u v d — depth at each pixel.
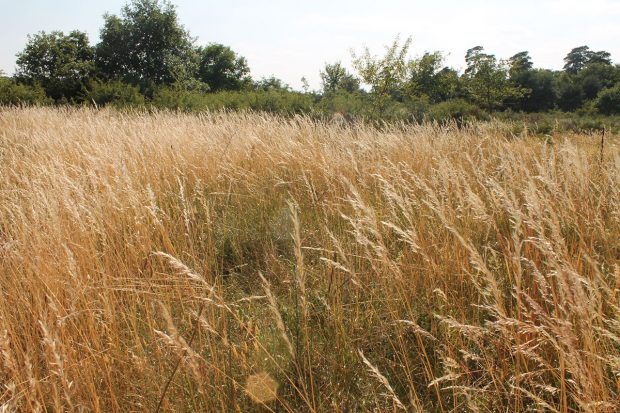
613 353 2.35
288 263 4.13
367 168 5.49
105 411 2.36
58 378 2.28
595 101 47.00
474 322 2.83
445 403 2.44
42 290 2.75
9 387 1.93
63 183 3.81
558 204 3.48
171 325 1.96
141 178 5.37
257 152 6.65
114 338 2.58
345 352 2.70
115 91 23.61
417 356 2.76
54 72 31.28
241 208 5.20
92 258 3.17
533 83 59.28
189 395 2.41
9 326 2.47
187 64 36.59
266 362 2.61
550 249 2.26
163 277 3.29
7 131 9.72
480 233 3.72
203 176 6.03
